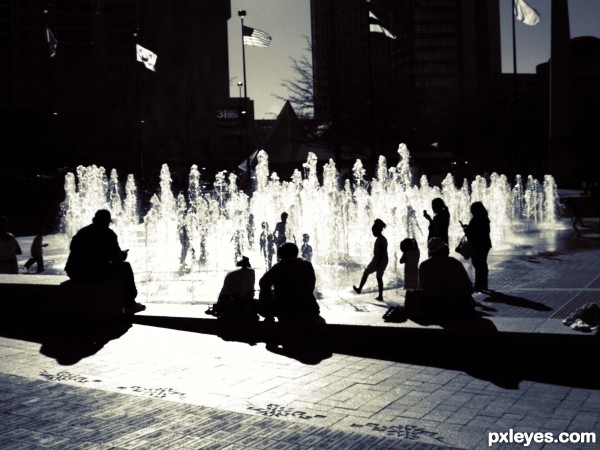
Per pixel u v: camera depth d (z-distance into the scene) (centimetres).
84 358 791
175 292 1309
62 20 12375
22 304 1054
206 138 9031
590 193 3916
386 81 6344
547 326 773
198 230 2734
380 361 754
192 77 9206
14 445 489
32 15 12225
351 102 5972
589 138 7006
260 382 668
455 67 14025
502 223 3130
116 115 8400
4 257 1414
